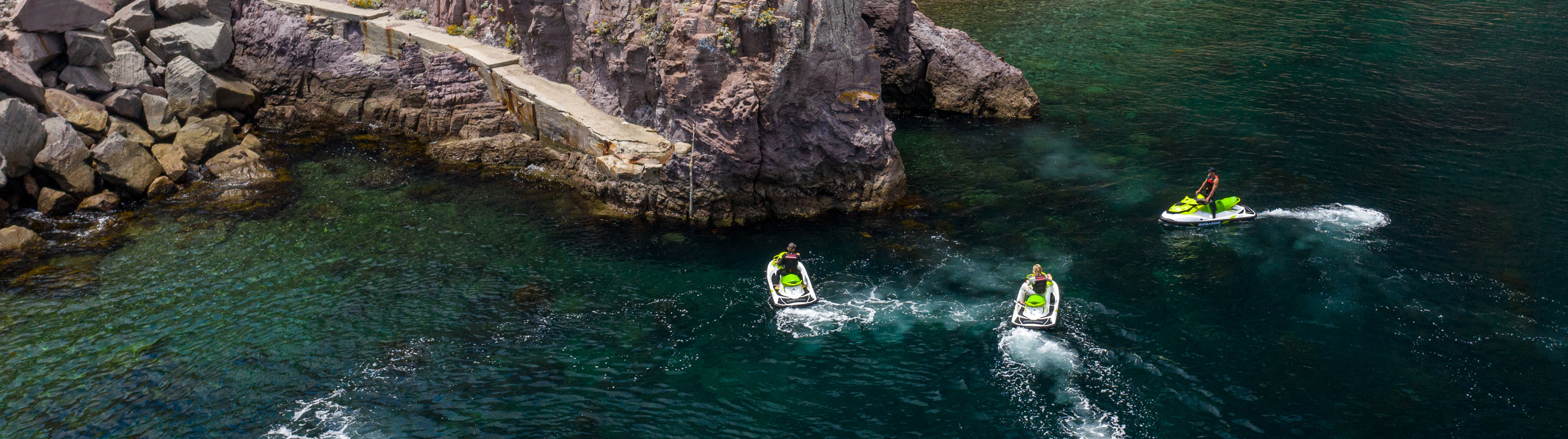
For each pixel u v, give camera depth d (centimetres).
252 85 3603
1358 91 3797
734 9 2534
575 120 2945
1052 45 4716
